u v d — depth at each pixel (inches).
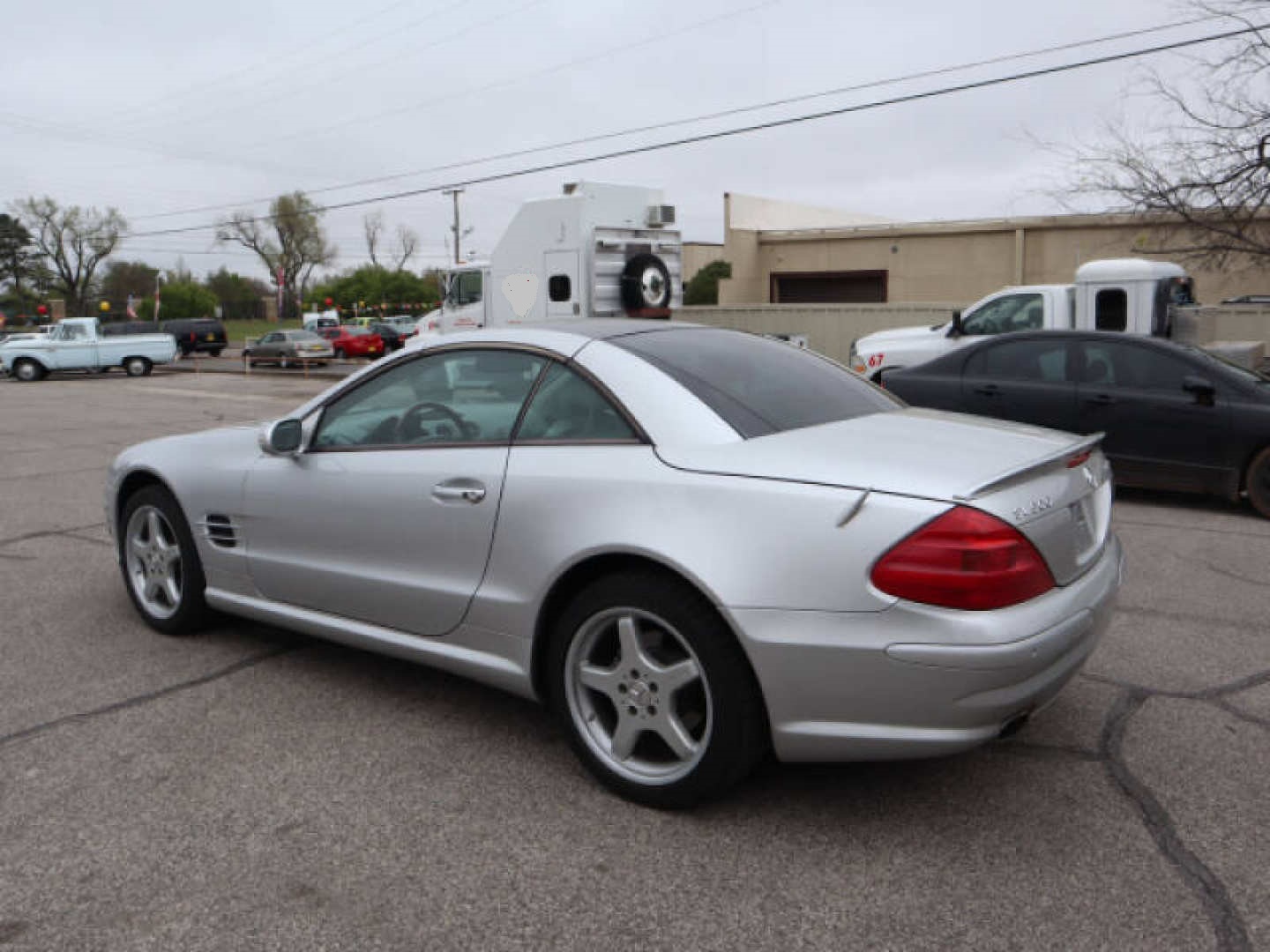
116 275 3882.9
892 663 106.7
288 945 97.7
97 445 512.4
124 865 111.7
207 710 155.0
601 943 97.6
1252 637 185.9
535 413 137.2
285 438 159.5
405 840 116.8
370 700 159.2
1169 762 134.5
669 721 121.0
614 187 585.3
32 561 254.1
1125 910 101.7
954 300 1251.8
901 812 122.3
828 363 162.1
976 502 108.1
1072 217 1154.7
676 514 118.1
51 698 160.1
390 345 1780.3
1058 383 332.5
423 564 144.1
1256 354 498.0
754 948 96.7
